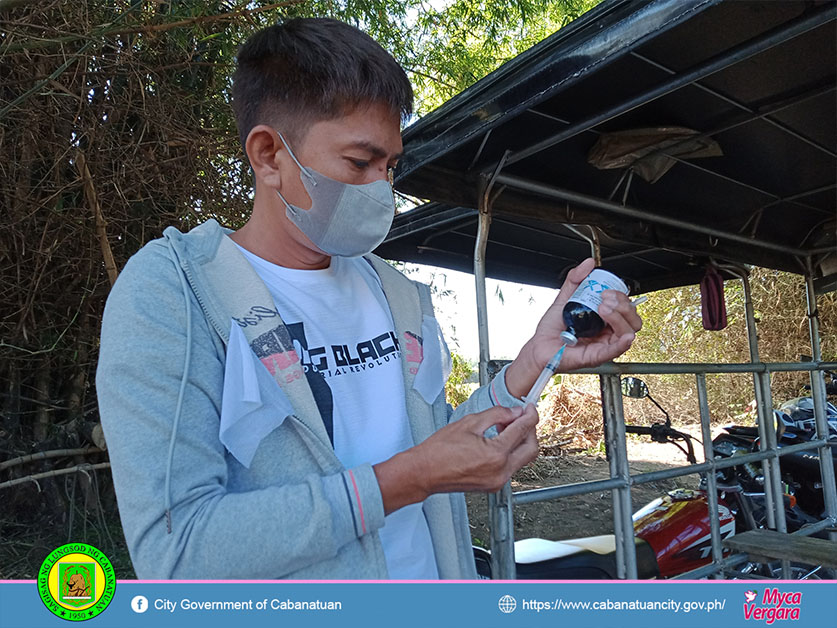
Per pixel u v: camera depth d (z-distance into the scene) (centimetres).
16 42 250
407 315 112
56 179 292
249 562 69
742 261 308
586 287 107
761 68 171
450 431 84
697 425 822
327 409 90
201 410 77
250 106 94
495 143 193
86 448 327
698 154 216
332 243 95
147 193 317
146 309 79
